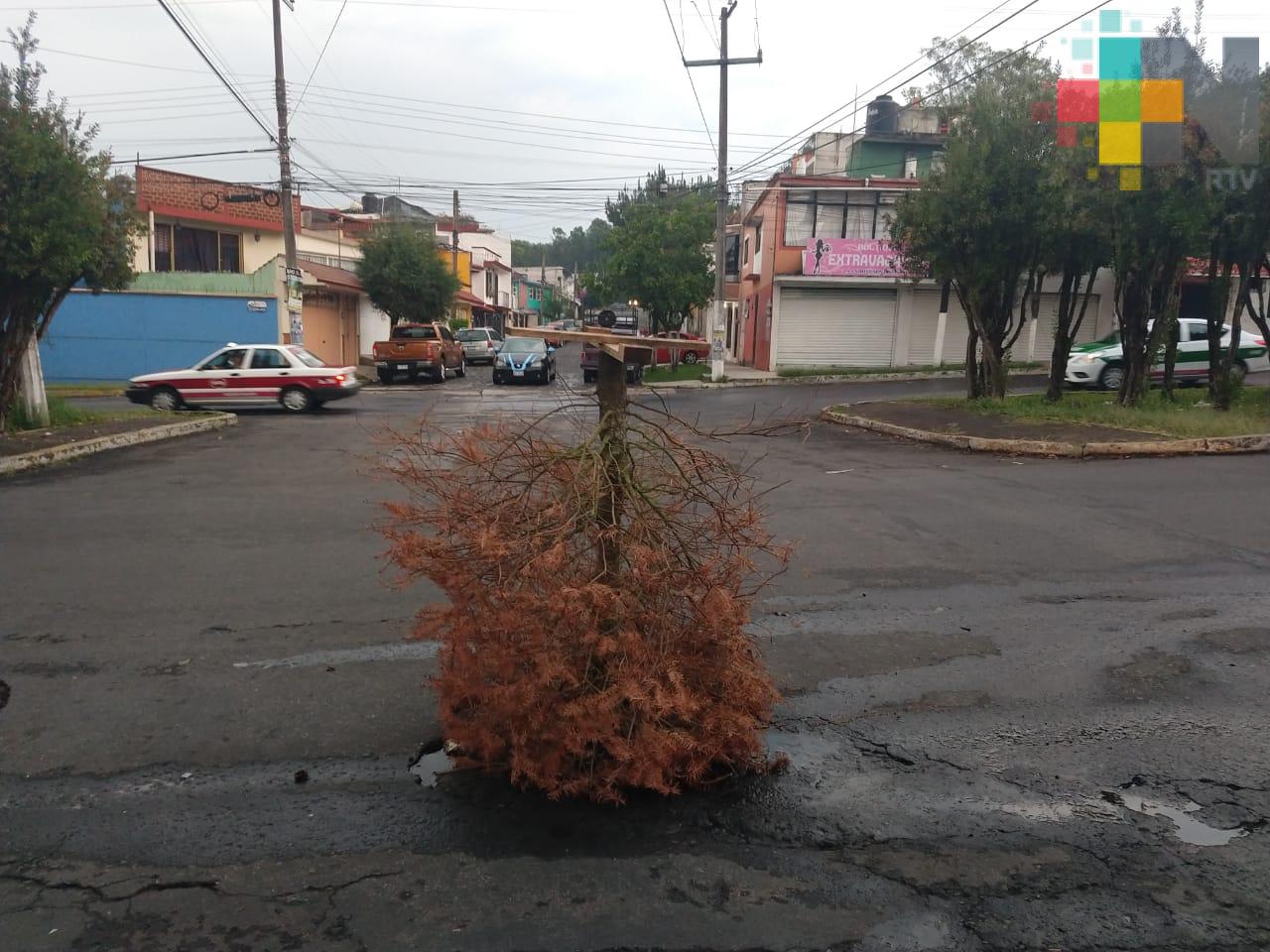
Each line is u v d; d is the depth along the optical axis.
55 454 12.53
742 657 3.75
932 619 5.71
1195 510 8.60
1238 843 3.29
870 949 2.74
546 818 3.44
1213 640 5.30
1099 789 3.67
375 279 38.09
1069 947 2.75
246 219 32.47
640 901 2.96
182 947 2.74
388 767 3.85
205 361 20.58
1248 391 16.70
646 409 3.58
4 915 2.88
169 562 7.05
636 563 3.30
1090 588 6.30
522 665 3.40
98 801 3.58
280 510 9.09
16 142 12.27
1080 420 14.37
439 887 3.03
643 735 3.41
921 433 14.80
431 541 3.48
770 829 3.38
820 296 31.11
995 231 16.47
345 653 5.13
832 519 8.52
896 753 3.99
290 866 3.15
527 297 83.12
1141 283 15.34
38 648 5.21
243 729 4.20
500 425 3.84
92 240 13.49
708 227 34.88
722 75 26.91
